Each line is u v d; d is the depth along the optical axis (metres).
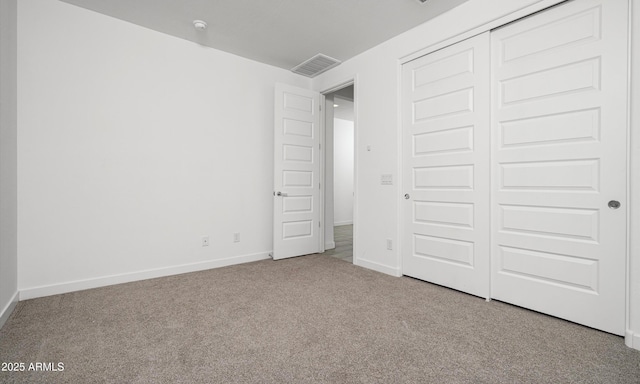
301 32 3.16
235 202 3.75
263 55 3.75
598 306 1.99
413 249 3.13
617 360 1.64
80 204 2.76
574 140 2.08
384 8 2.71
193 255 3.42
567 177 2.11
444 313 2.27
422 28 2.97
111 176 2.91
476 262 2.61
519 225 2.36
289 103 4.02
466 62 2.66
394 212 3.25
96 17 2.82
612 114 1.92
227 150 3.68
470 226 2.66
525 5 2.25
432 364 1.61
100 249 2.86
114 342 1.83
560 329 2.01
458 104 2.72
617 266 1.91
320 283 2.98
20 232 2.49
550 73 2.18
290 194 4.04
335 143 7.75
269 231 4.08
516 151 2.37
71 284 2.71
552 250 2.19
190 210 3.40
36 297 2.55
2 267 2.11
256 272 3.37
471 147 2.64
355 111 3.73
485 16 2.48
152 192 3.15
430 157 2.96
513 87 2.38
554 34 2.16
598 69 1.98
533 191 2.28
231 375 1.52
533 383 1.46
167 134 3.24
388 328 2.03
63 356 1.68
